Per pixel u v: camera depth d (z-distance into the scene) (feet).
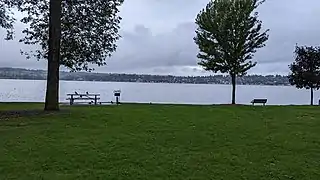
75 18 71.51
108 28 74.69
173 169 29.35
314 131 46.21
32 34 74.18
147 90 317.22
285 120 56.03
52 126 46.75
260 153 34.91
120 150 34.86
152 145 37.24
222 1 100.53
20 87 273.33
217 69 102.06
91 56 76.13
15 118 53.42
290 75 119.14
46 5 71.61
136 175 27.78
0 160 30.78
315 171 29.76
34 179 26.43
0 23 67.15
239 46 98.68
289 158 33.32
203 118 57.00
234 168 30.04
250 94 289.53
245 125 50.39
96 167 29.58
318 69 114.93
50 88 62.69
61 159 31.50
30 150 34.17
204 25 100.53
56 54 62.34
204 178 27.43
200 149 36.17
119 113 61.46
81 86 364.38
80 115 57.36
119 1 73.92
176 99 185.88
